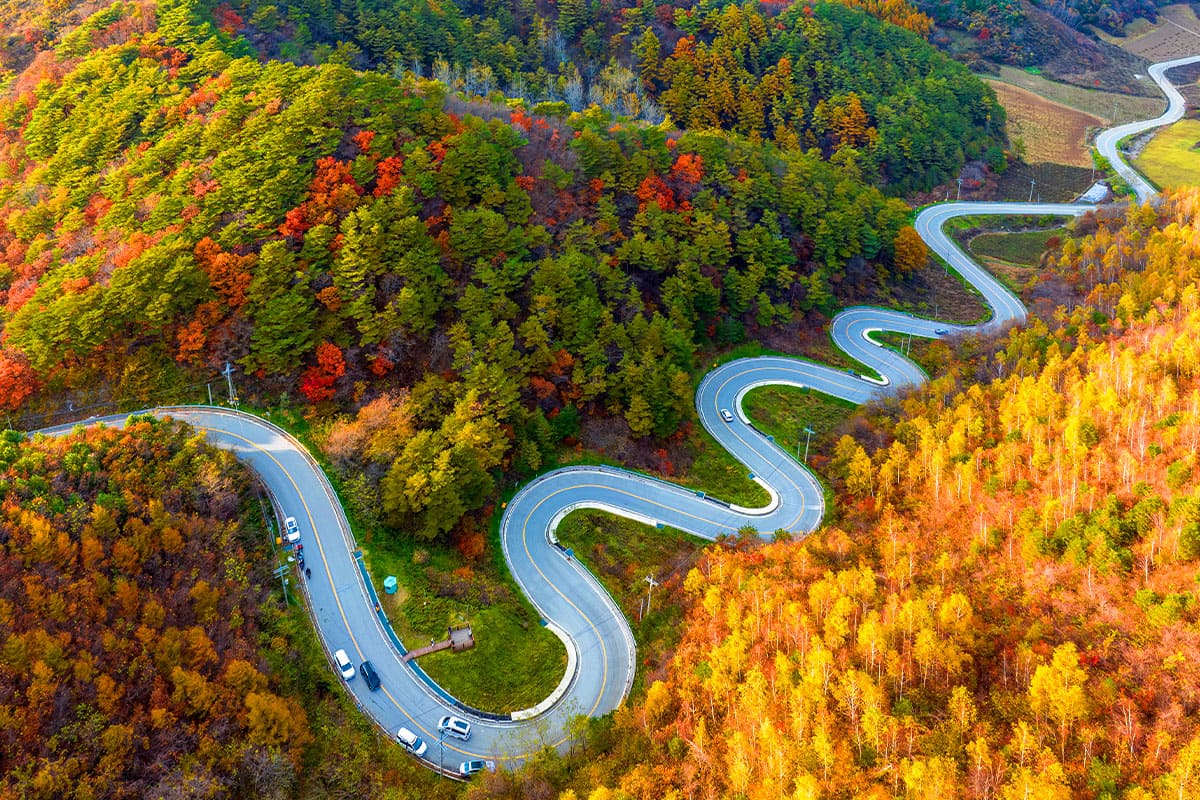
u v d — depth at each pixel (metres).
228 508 83.75
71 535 70.50
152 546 74.00
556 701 79.62
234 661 67.50
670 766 67.44
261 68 138.38
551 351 114.56
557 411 113.62
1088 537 78.06
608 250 134.88
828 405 131.50
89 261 105.06
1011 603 77.19
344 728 71.19
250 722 64.62
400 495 89.31
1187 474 80.75
